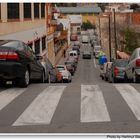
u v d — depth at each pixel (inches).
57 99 498.6
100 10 6899.6
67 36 4881.9
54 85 655.1
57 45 3449.8
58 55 3540.8
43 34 2293.3
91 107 443.8
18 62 585.9
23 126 359.9
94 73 2684.5
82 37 6235.2
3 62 579.8
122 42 3134.8
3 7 1251.8
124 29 3206.2
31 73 653.3
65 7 6909.5
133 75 753.6
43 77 769.6
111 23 3597.4
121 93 549.6
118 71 1000.2
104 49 4232.3
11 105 462.9
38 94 542.9
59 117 393.4
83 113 411.2
